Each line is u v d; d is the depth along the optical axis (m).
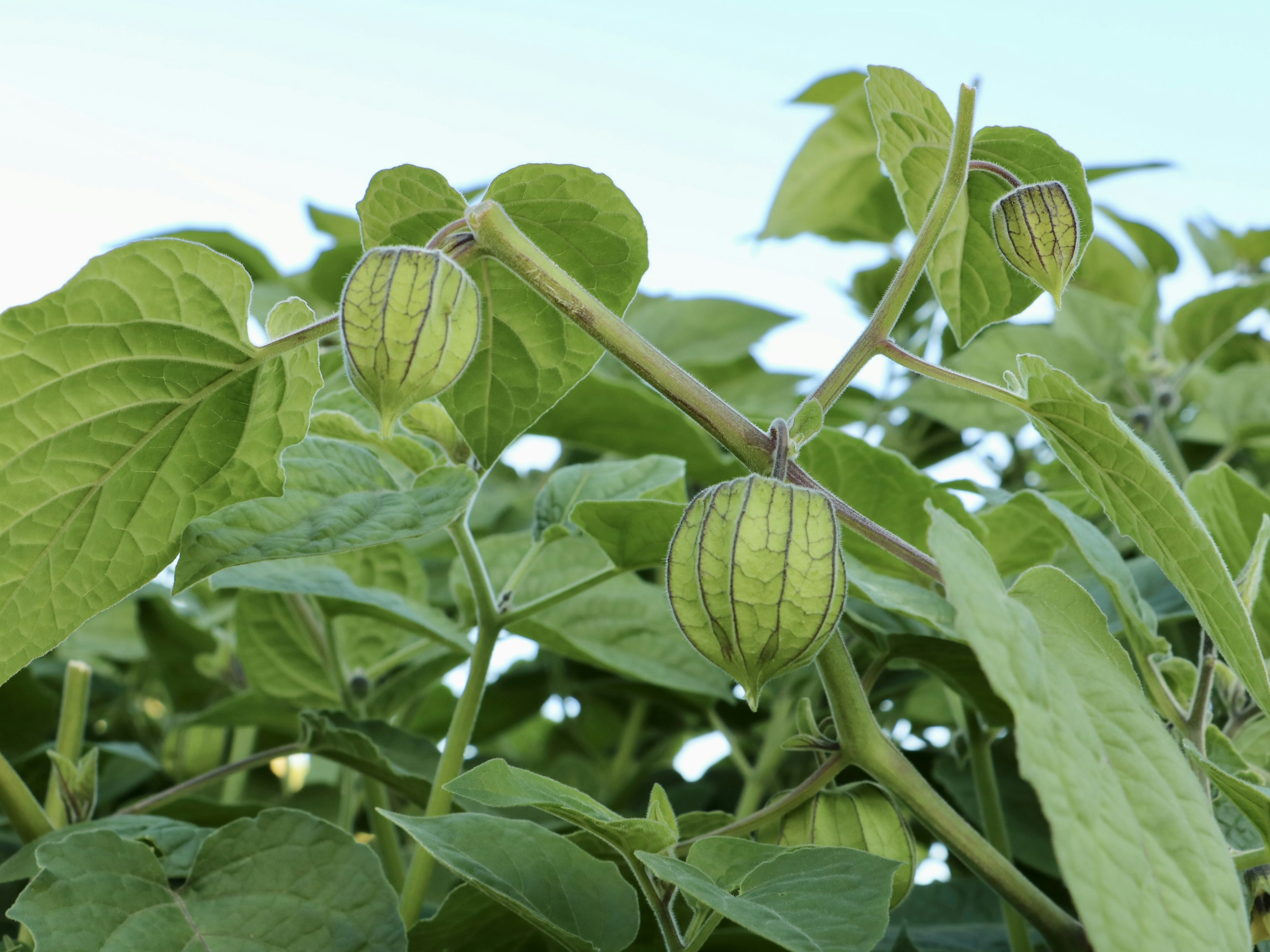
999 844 0.47
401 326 0.31
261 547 0.36
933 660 0.44
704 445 0.61
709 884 0.31
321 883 0.37
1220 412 0.68
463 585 0.57
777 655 0.31
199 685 0.73
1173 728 0.42
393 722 0.61
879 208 0.85
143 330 0.35
